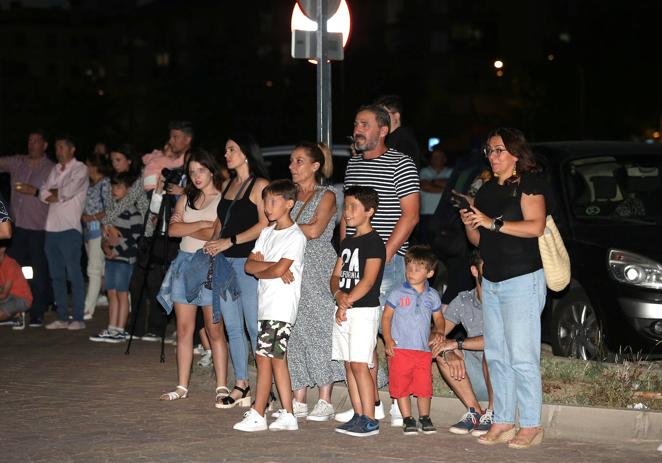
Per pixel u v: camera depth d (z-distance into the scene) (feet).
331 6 34.94
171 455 25.08
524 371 26.22
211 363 38.14
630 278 33.96
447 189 41.47
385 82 196.44
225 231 30.73
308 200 29.84
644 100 175.83
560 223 36.50
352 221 27.37
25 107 247.91
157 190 41.14
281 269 27.78
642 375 31.73
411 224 29.27
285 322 28.04
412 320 27.58
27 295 47.80
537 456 25.18
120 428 28.09
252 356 37.91
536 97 197.98
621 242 34.78
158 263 40.55
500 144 26.09
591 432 27.35
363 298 27.45
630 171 38.27
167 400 32.12
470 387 28.25
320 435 27.58
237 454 25.22
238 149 30.83
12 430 27.78
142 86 277.85
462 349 28.17
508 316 26.25
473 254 28.94
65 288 48.67
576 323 35.53
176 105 178.60
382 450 25.80
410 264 27.61
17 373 36.83
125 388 34.09
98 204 49.96
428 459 24.85
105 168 50.19
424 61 242.58
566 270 26.23
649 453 25.41
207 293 31.24
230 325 31.22
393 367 27.73
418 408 28.19
